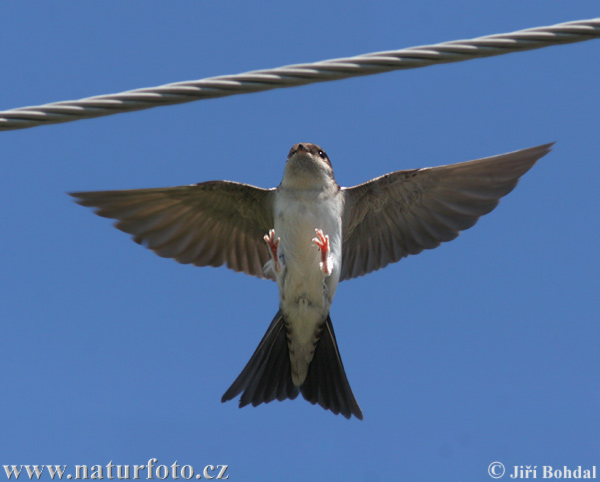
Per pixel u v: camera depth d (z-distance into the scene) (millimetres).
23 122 8547
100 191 11234
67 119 8625
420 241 12477
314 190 11320
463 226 12250
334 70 8586
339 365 11789
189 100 8648
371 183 11727
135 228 11883
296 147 11336
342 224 11883
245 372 11867
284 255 11266
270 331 11938
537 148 11406
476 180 11805
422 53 8602
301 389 11867
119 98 8594
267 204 11703
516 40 8570
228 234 12281
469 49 8586
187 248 12281
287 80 8586
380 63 8586
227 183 11508
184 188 11477
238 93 8648
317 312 11523
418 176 11703
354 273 12531
